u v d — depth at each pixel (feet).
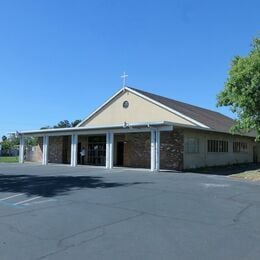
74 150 99.14
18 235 24.56
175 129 87.86
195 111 115.75
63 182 54.44
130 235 24.88
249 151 124.47
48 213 31.63
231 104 79.82
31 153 127.44
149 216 30.86
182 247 22.34
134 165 96.53
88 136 111.34
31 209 33.32
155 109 99.86
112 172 74.64
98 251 21.34
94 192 43.86
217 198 40.83
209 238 24.47
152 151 82.12
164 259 20.11
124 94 106.63
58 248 21.83
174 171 81.56
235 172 80.79
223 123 114.42
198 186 50.93
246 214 32.42
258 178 68.33
